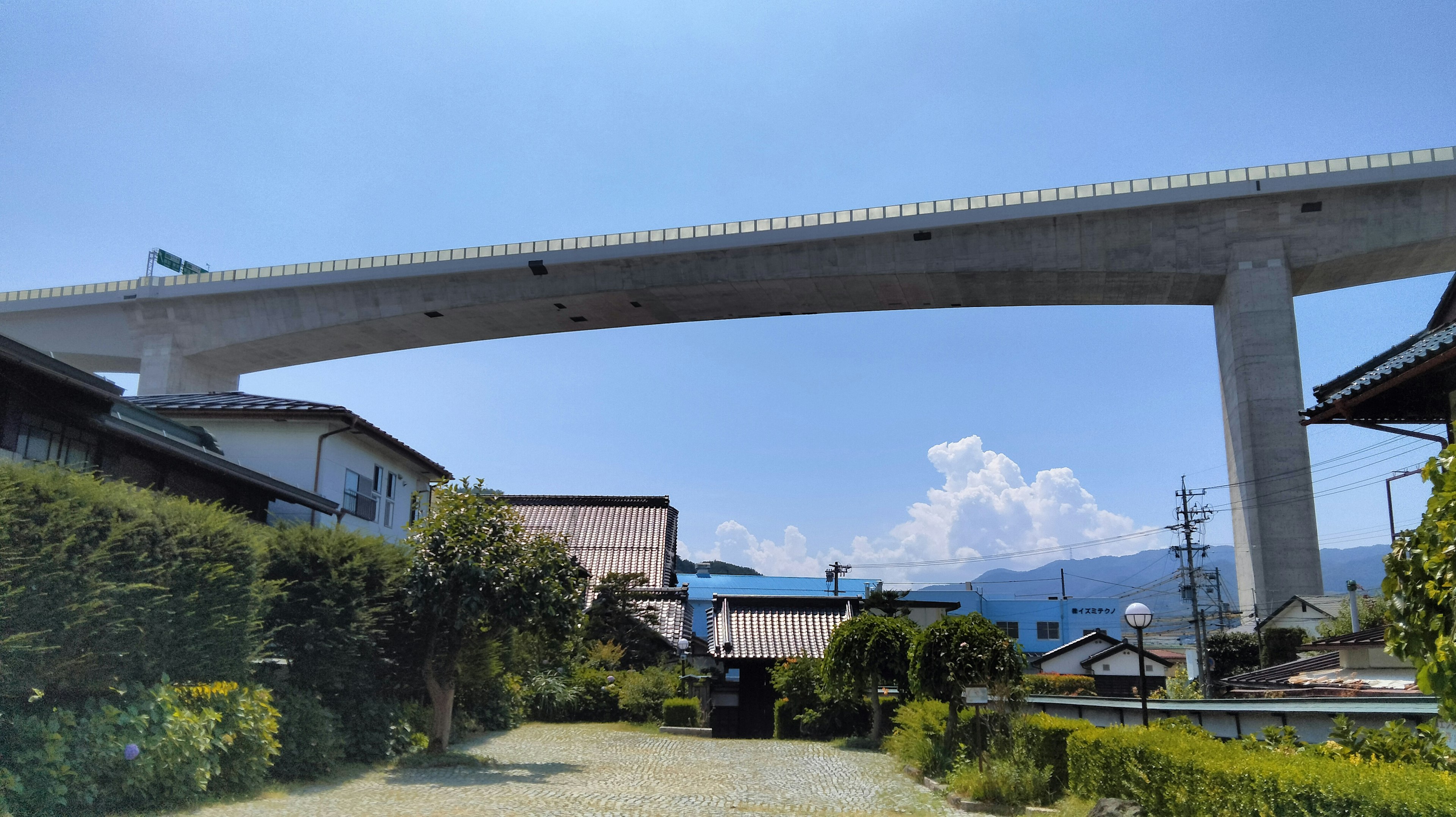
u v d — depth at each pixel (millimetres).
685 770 17328
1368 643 15406
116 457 16188
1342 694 14672
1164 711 15344
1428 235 46531
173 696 10695
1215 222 49188
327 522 23203
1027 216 50250
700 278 55219
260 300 60094
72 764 9188
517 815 11109
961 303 57156
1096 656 47312
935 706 18172
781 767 18500
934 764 16125
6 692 9016
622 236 55281
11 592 8805
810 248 53812
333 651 14898
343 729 15594
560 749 20516
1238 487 48438
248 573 12680
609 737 24078
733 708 33438
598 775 15867
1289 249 48344
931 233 52250
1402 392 12375
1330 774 7070
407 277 57656
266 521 20828
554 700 28156
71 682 9789
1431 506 6094
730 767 18266
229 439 23188
